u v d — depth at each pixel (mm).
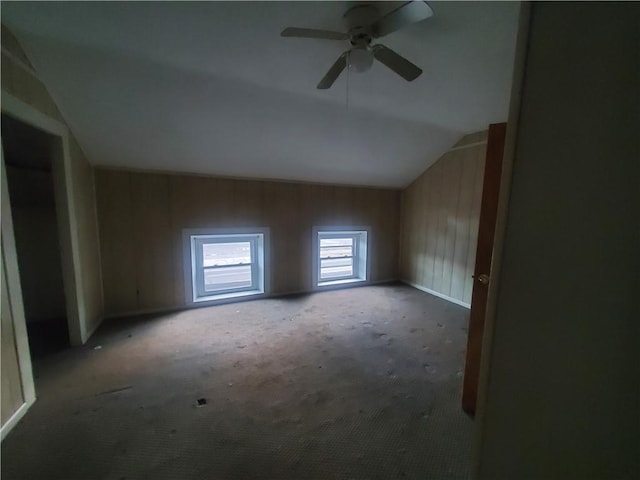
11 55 1562
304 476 1238
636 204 385
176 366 2082
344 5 1433
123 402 1683
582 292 446
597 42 409
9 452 1320
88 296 2580
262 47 1737
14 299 1517
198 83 2027
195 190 3209
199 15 1492
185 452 1344
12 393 1481
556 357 485
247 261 3727
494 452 597
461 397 1770
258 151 2959
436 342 2520
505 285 551
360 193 4176
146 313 3119
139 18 1501
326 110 2498
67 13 1458
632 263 393
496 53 1808
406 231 4430
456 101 2436
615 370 419
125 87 1991
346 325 2873
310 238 3920
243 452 1352
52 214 2865
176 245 3188
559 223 466
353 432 1486
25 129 2170
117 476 1219
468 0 1414
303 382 1912
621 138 394
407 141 3207
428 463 1312
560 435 489
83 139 2432
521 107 500
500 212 547
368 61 1490
